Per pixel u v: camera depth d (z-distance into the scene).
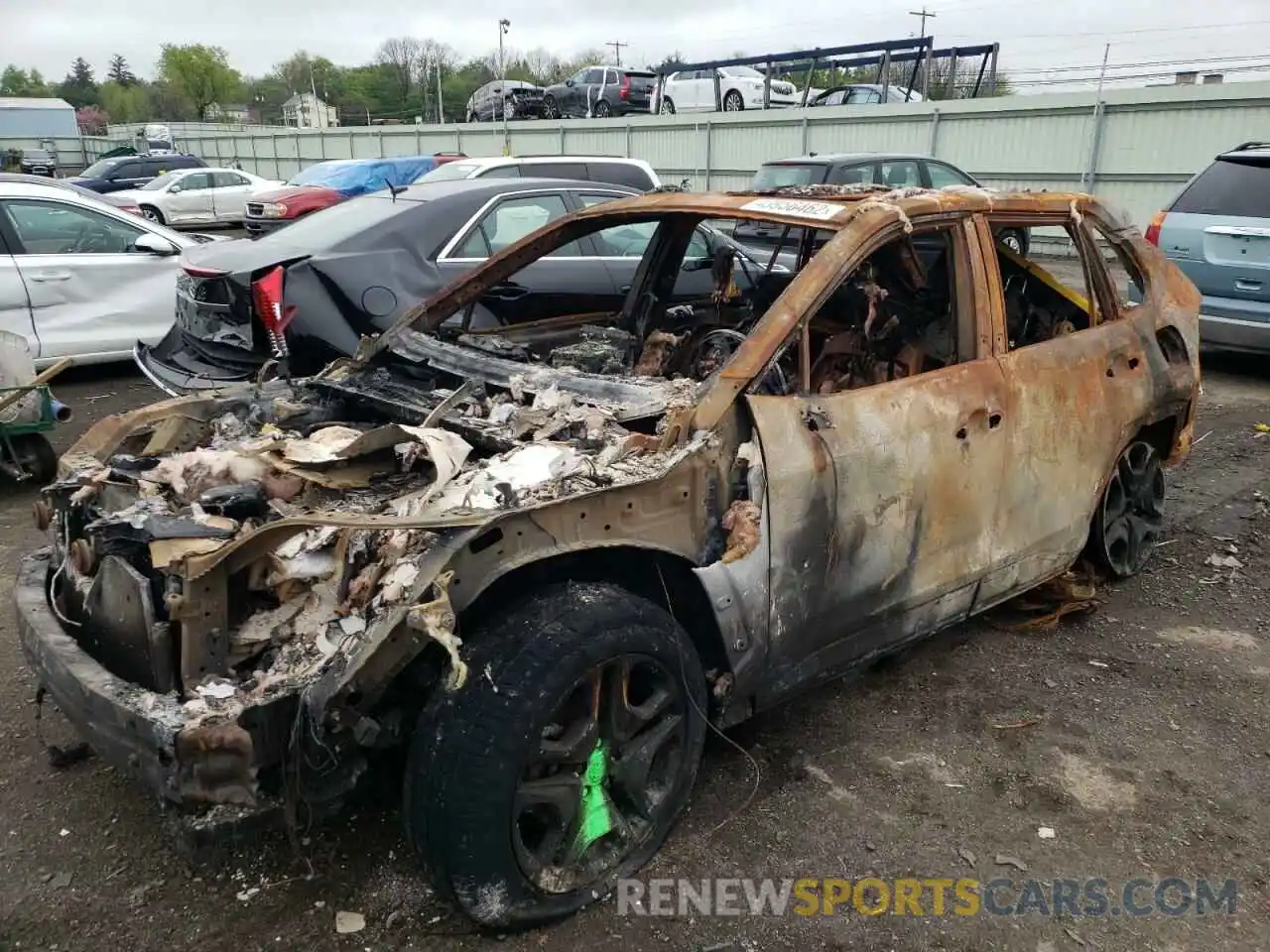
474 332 4.16
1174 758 3.22
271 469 2.77
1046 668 3.78
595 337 4.12
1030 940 2.47
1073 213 3.87
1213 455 6.41
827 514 2.86
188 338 6.30
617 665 2.51
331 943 2.45
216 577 2.28
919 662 3.83
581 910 2.56
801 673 2.98
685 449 2.62
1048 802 3.00
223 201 22.64
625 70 27.30
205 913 2.54
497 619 2.44
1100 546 4.24
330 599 2.40
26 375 5.45
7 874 2.67
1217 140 15.66
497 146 27.53
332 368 3.90
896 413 3.02
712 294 4.52
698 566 2.69
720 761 3.20
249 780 2.09
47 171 35.72
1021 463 3.44
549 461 2.56
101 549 2.53
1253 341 7.77
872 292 3.41
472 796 2.27
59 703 2.40
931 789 3.05
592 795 2.56
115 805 2.96
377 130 31.98
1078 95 16.98
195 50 82.75
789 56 23.27
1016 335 3.91
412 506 2.50
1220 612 4.25
